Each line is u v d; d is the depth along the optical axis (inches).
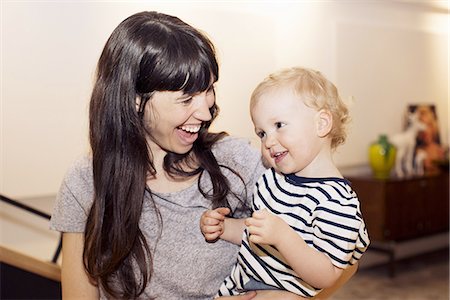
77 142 137.6
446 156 220.7
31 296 98.7
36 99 132.0
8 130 130.0
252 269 61.2
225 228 62.5
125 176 58.9
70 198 62.1
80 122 137.6
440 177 211.8
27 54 130.3
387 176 199.6
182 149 58.6
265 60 164.9
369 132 202.8
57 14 133.0
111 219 59.8
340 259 56.2
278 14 172.1
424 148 215.2
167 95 55.4
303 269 55.9
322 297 63.5
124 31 57.1
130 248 59.7
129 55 56.3
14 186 131.6
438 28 228.1
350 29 192.7
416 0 215.5
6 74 128.6
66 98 135.4
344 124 63.0
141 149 58.7
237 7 159.9
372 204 193.9
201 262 61.9
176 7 147.1
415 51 217.3
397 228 196.5
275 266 60.1
